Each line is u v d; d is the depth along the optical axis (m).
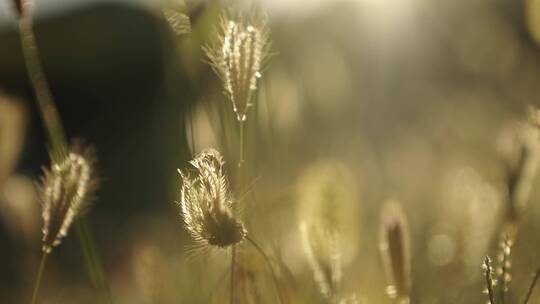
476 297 0.97
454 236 0.99
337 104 1.24
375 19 1.76
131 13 5.64
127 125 4.33
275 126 1.03
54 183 0.83
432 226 1.17
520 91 1.92
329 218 0.90
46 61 6.02
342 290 0.97
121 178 3.07
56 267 1.32
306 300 0.95
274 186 1.01
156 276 1.03
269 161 1.00
